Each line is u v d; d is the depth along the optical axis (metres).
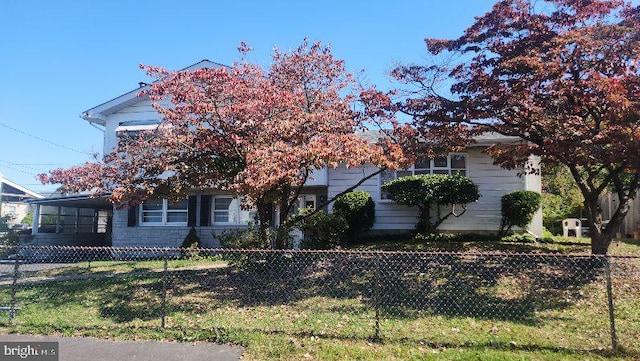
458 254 5.94
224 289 8.94
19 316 7.04
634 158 7.39
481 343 5.46
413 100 9.79
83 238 22.89
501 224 14.77
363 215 14.79
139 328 6.23
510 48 9.12
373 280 9.20
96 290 9.13
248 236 10.72
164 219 17.45
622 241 14.33
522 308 7.13
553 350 5.23
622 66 8.02
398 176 15.82
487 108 9.36
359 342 5.55
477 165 15.26
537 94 8.89
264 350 5.30
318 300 7.84
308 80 10.45
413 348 5.34
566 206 21.25
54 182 9.74
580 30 8.32
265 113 9.06
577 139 7.95
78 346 5.53
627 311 6.80
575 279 8.82
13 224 27.30
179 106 9.57
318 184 15.86
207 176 10.00
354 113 9.93
